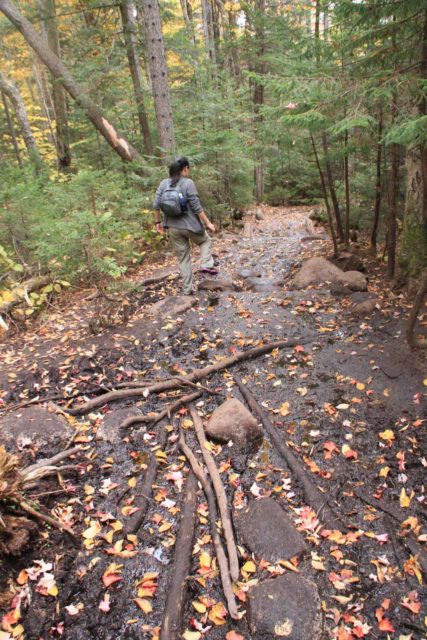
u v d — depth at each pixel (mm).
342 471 2900
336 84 4285
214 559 2367
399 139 3643
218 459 3068
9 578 2260
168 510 2693
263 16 14102
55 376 4129
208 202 10000
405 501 2621
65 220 4824
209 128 10141
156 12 7828
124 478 2943
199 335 4797
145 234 8047
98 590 2229
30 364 4355
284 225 12594
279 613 2006
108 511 2682
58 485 2873
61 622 2084
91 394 3859
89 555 2408
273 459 3045
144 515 2656
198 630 2031
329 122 4500
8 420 3340
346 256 7176
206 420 3488
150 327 5008
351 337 4500
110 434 3299
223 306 5492
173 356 4438
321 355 4242
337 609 2068
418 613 2037
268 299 5621
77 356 4461
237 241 9789
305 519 2551
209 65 12148
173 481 2904
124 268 4789
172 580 2238
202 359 4355
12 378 4098
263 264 7820
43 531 2521
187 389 3895
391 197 5352
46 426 3299
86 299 5953
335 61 5758
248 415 3260
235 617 2051
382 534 2434
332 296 5613
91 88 9953
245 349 4461
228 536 2441
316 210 13484
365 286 5672
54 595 2195
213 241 9742
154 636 2014
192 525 2539
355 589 2160
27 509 2529
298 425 3355
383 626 1986
